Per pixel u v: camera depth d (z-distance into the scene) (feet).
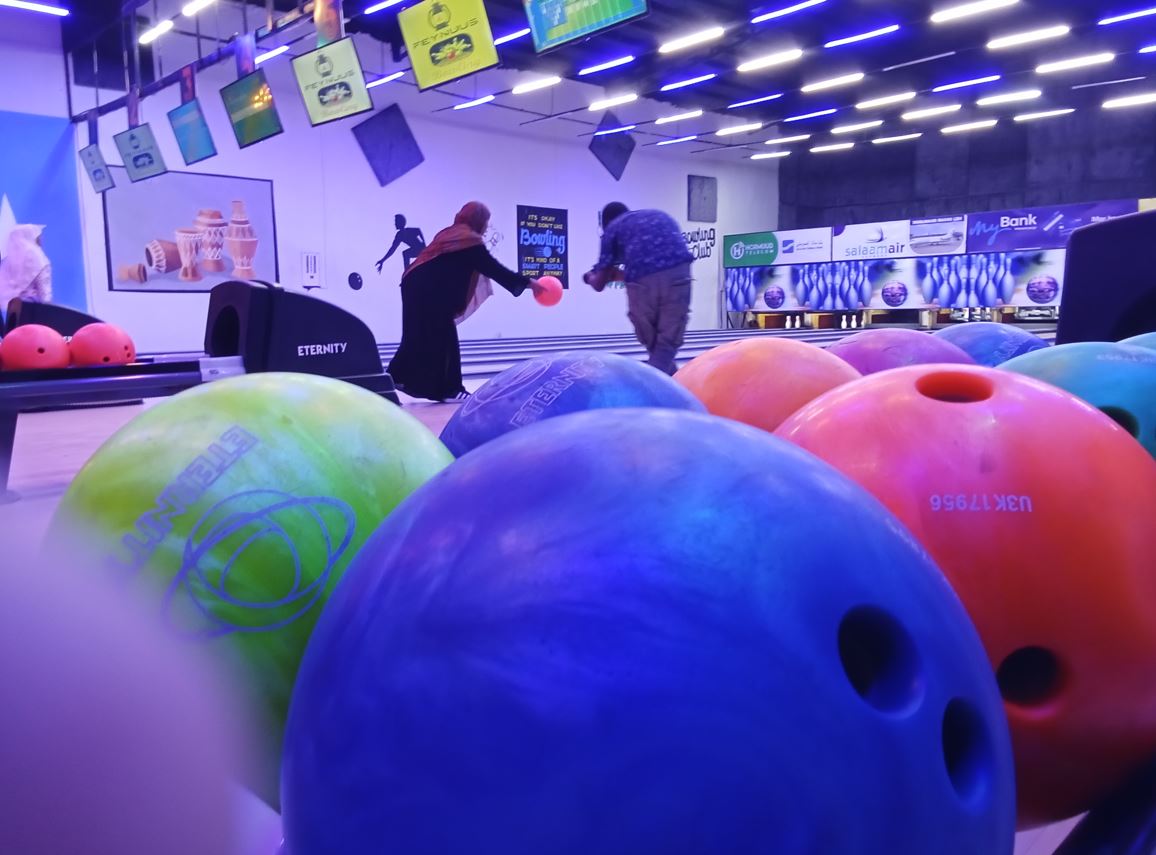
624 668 1.58
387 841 1.64
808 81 43.80
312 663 1.93
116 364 10.96
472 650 1.65
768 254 51.52
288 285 37.50
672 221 14.55
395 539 1.97
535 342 40.70
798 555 1.75
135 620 1.57
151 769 1.39
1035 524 2.78
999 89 47.16
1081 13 35.29
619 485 1.83
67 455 12.66
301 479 2.87
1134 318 8.36
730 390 5.81
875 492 2.96
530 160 45.73
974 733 1.88
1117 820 2.62
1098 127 50.55
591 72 39.11
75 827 1.31
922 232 45.14
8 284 29.30
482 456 2.10
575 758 1.53
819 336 44.09
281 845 2.72
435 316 16.97
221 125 35.06
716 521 1.76
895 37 37.88
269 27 24.89
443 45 17.33
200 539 2.73
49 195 31.40
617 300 51.01
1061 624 2.74
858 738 1.60
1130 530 2.82
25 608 1.41
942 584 1.99
